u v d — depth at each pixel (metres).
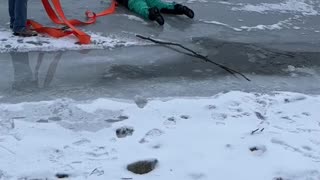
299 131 6.58
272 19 9.88
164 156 6.04
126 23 9.02
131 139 6.25
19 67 7.48
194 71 7.77
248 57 8.30
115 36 8.50
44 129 6.29
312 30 9.56
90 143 6.16
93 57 7.88
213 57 8.21
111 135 6.30
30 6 9.35
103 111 6.67
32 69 7.47
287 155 6.17
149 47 8.30
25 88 7.05
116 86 7.25
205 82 7.52
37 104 6.71
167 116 6.66
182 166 5.94
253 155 6.17
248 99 7.13
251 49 8.56
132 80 7.42
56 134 6.24
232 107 6.93
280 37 9.12
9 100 6.79
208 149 6.18
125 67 7.71
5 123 6.35
